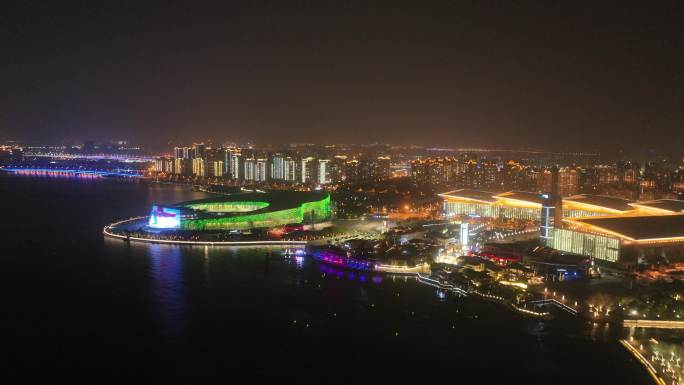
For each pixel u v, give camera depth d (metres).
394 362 156.00
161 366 154.75
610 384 143.00
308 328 179.62
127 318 187.75
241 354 161.38
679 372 147.75
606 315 185.25
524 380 145.50
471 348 164.00
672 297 195.75
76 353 162.75
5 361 157.75
